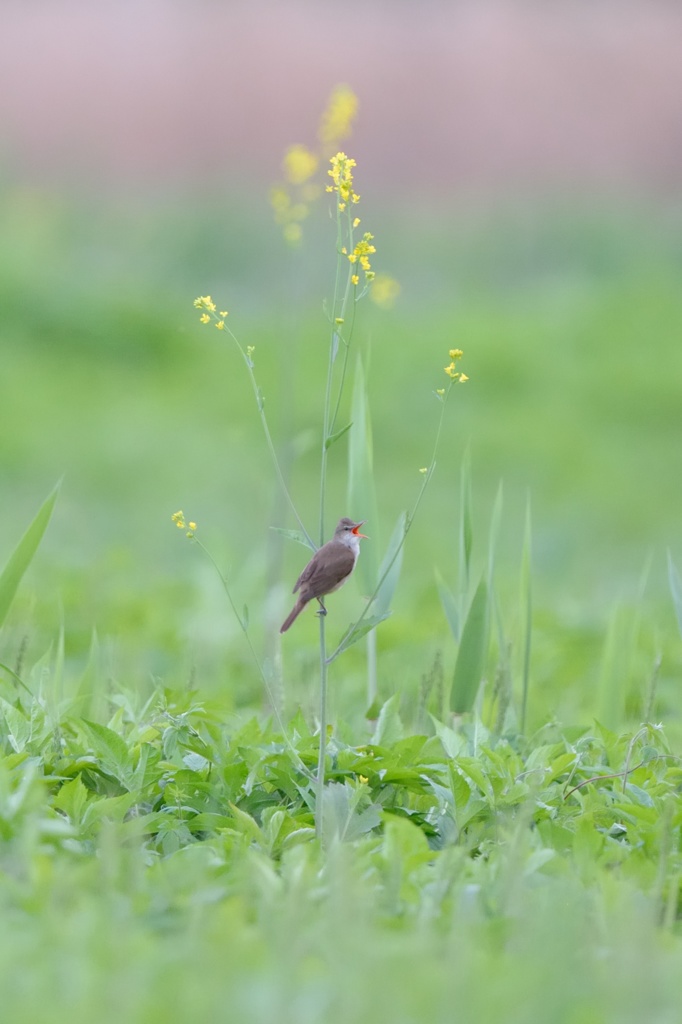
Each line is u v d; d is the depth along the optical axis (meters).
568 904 5.03
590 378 26.72
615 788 6.45
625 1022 4.11
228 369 26.31
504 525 19.47
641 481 21.89
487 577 7.78
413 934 4.67
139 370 26.36
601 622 13.11
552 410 25.08
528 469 22.31
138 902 4.88
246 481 21.20
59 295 28.02
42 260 30.02
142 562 16.19
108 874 4.93
